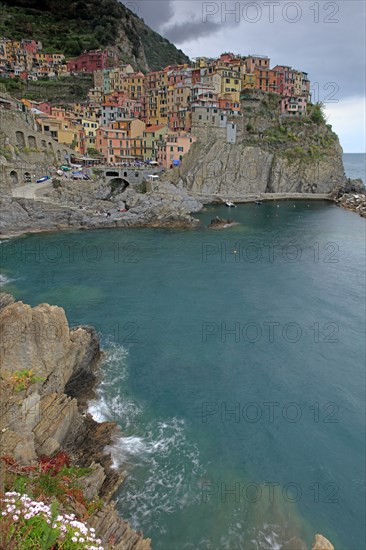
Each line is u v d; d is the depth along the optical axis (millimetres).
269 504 25000
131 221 94375
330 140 162625
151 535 22625
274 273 65938
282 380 37344
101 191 103375
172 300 53625
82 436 28141
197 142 134000
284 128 155750
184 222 95750
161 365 38719
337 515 24594
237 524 23609
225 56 167375
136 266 66750
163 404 33344
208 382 36562
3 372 25484
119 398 33719
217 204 132000
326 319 49750
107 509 20750
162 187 114500
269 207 129000
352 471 27844
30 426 24047
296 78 175625
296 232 94438
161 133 134750
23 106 111312
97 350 38875
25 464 21484
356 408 33969
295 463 28297
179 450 28672
